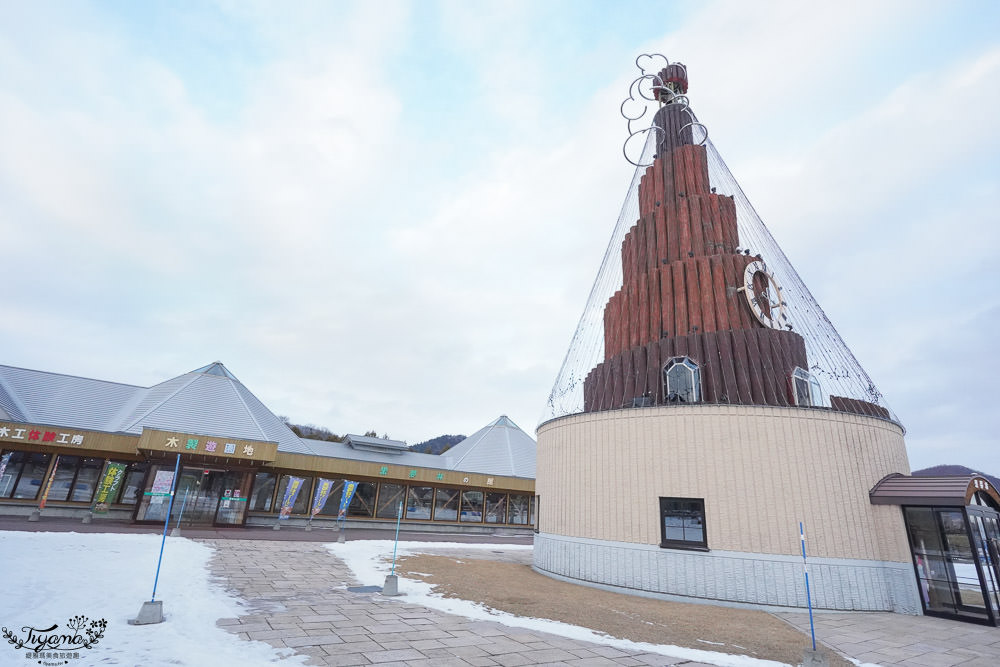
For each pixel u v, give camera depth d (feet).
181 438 90.48
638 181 95.50
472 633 34.76
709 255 74.02
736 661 32.09
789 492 51.26
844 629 41.65
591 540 59.21
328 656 27.66
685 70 102.58
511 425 159.84
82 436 88.84
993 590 45.73
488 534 128.16
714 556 50.98
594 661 30.40
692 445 54.95
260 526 102.53
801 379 64.28
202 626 31.37
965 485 47.26
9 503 84.94
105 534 68.33
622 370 72.84
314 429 334.85
